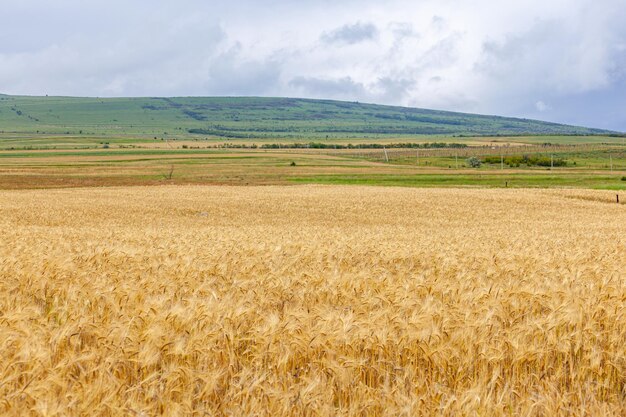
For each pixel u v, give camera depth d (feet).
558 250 61.26
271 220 148.87
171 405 18.89
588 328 26.37
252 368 23.00
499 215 166.40
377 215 162.61
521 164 484.74
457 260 51.39
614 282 36.96
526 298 32.89
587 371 23.62
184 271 42.65
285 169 396.98
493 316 28.45
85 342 24.80
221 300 31.53
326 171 382.22
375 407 19.72
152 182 311.27
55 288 35.81
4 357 21.29
